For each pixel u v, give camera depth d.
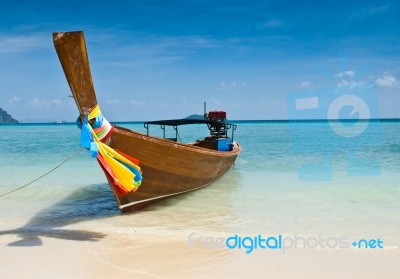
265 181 12.79
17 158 20.34
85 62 6.50
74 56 6.38
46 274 5.13
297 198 10.04
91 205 9.70
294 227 7.45
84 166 17.06
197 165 9.85
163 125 13.95
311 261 5.58
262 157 20.14
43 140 38.44
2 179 13.70
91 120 6.94
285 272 5.20
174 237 6.79
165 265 5.44
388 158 19.03
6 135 53.38
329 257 5.74
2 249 6.14
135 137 7.83
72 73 6.46
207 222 7.87
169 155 8.71
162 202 9.59
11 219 8.27
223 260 5.64
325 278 4.98
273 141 32.78
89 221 8.04
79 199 10.43
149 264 5.48
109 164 7.01
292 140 34.41
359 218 8.05
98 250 6.08
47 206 9.59
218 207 9.16
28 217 8.45
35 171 15.64
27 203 9.93
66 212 8.95
